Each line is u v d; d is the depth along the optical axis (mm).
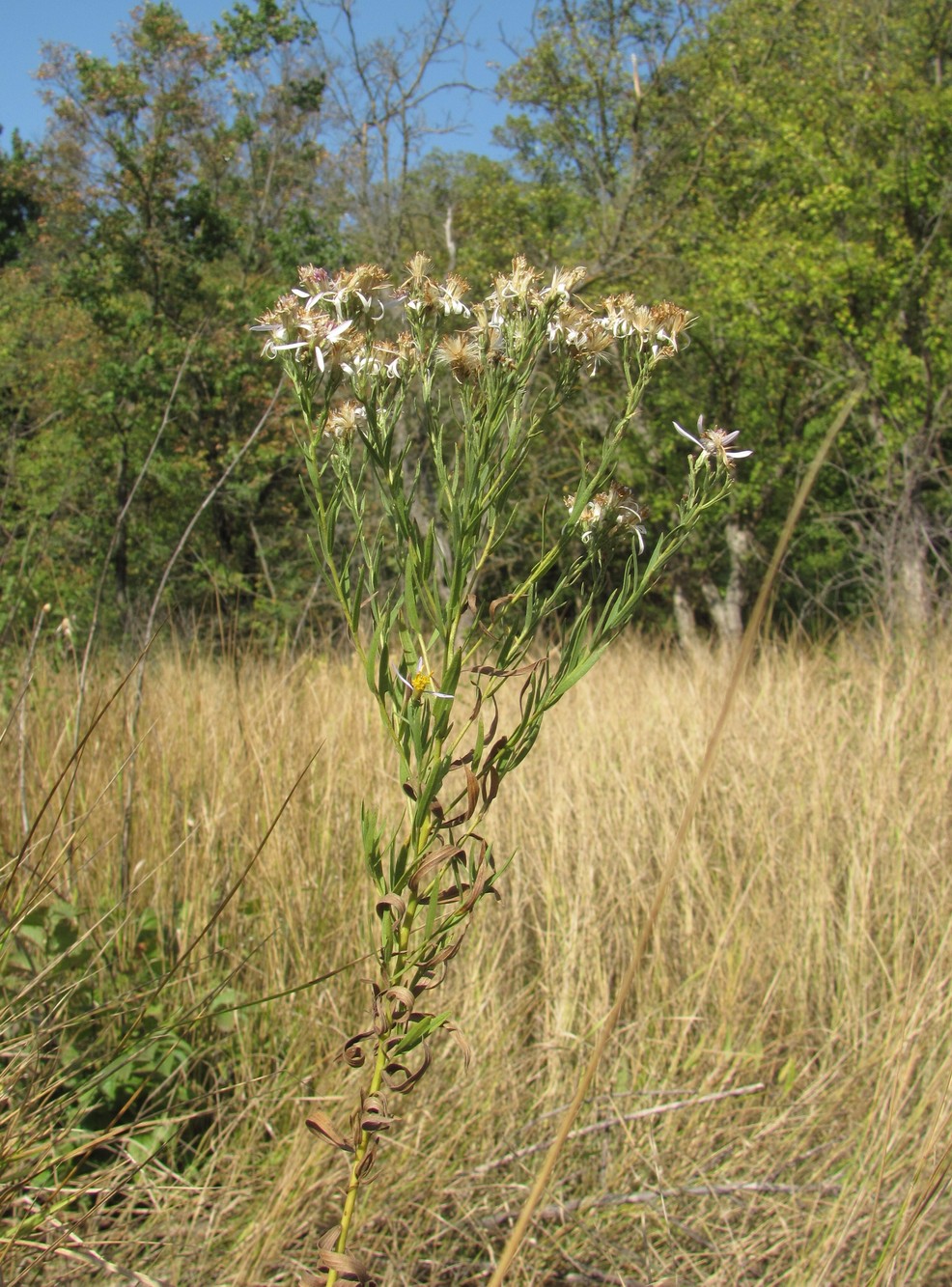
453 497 1247
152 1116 2254
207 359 15023
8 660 3607
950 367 12367
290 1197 2061
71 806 2777
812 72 14984
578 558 1293
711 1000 3100
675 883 3600
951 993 2684
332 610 6660
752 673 6133
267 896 2930
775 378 15094
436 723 1199
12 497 3604
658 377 14531
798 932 3398
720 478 1261
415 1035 1186
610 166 18500
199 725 3654
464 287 1319
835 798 4094
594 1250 2230
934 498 12031
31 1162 1711
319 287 1260
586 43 17266
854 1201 2127
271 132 17922
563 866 3623
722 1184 2408
